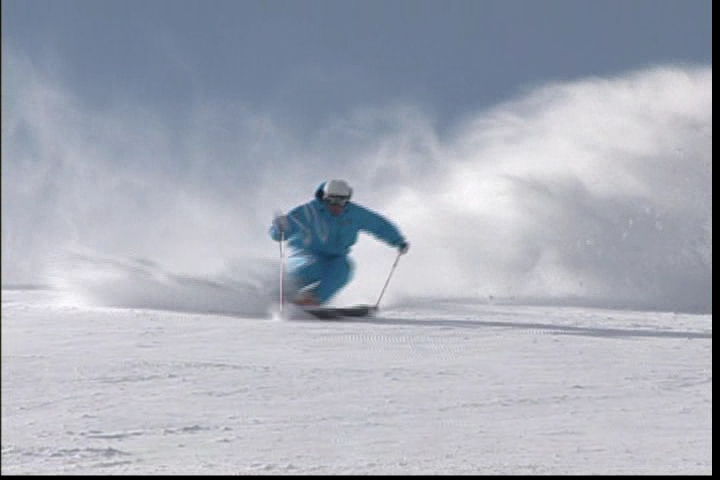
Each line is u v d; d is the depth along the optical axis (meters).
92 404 23.89
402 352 31.42
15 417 22.67
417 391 25.81
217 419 22.81
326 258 44.28
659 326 39.06
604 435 21.92
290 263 44.09
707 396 25.59
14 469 19.00
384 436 21.67
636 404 24.69
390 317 42.00
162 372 27.33
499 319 41.25
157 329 35.28
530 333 35.94
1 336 33.25
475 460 19.89
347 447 20.80
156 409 23.55
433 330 36.34
